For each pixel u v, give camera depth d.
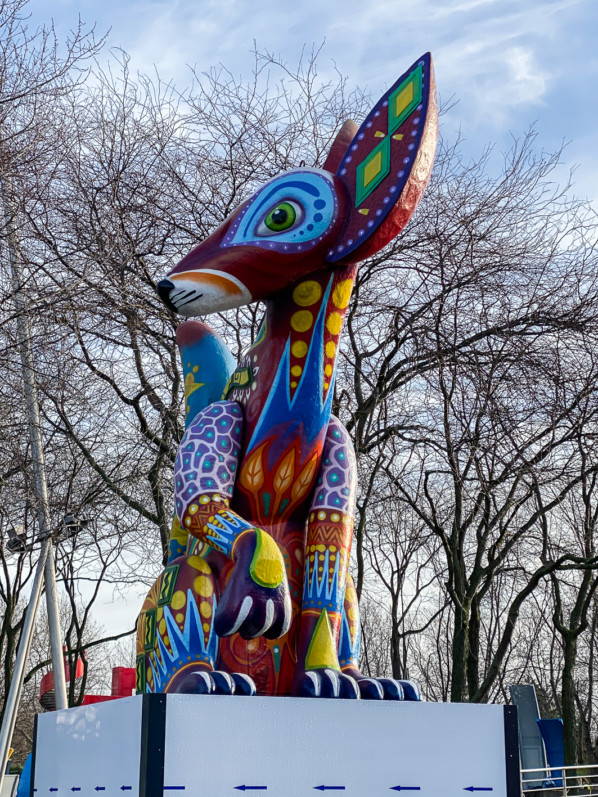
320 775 2.36
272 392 2.94
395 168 2.80
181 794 2.21
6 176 7.17
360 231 2.83
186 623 2.76
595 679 20.62
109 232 8.35
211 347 3.53
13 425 7.72
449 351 8.47
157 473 8.70
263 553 2.54
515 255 8.88
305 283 2.96
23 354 7.50
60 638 7.43
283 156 9.26
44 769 3.32
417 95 2.84
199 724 2.28
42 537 7.61
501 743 2.57
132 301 8.36
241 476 2.92
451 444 8.38
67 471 9.00
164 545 8.56
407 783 2.44
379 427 9.20
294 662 2.81
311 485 2.97
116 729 2.47
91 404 9.09
